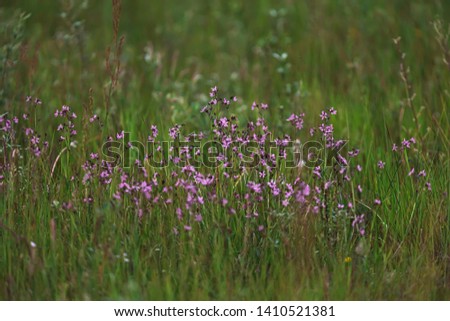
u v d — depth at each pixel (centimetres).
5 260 519
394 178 602
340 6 1003
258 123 589
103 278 504
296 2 1055
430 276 517
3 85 712
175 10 1143
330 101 773
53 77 844
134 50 988
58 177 605
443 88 766
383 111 728
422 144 648
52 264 506
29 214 545
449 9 923
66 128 652
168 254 532
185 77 930
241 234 539
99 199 548
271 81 848
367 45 909
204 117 705
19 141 665
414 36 886
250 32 1040
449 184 596
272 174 566
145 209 539
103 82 801
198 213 531
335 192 565
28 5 1079
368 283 519
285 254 524
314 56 908
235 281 506
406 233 555
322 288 498
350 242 552
